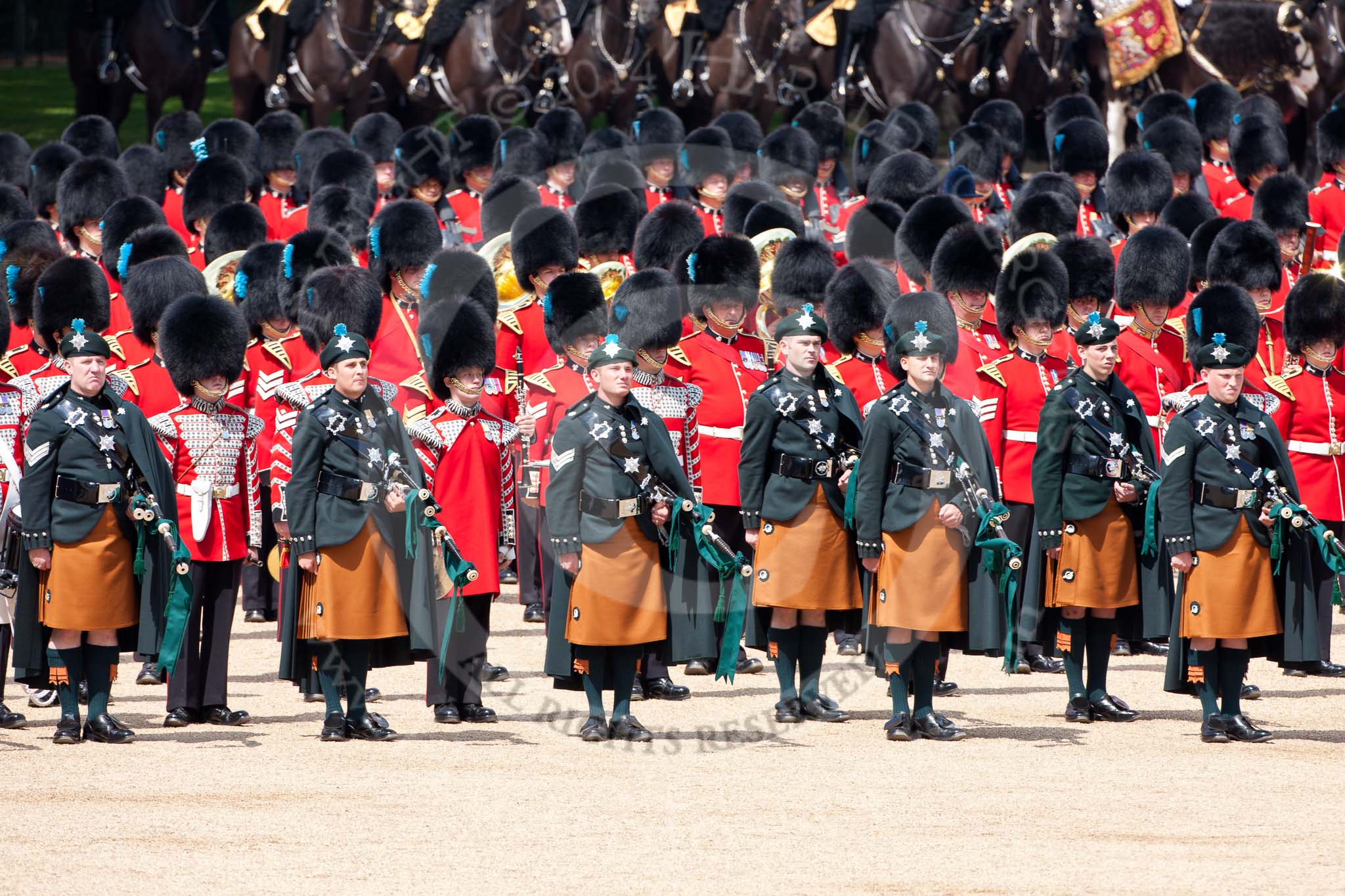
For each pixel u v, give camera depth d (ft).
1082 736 122.11
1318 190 208.54
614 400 116.47
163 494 121.80
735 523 141.79
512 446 127.24
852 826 98.53
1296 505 120.26
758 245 140.87
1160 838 96.02
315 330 130.52
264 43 313.12
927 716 121.49
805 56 286.66
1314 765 113.29
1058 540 124.77
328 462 118.73
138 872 90.12
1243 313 144.46
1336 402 148.46
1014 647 119.65
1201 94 240.73
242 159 237.25
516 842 95.50
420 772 111.55
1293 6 303.07
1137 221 193.47
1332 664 144.05
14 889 87.40
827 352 139.95
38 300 145.48
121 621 120.37
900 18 295.28
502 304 136.36
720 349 140.05
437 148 200.95
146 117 343.46
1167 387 153.28
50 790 106.83
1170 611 125.18
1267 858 92.17
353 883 88.43
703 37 281.13
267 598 164.66
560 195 167.22
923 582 118.01
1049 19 300.61
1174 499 120.88
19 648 120.26
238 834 97.19
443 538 117.29
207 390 129.18
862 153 235.61
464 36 288.30
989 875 89.20
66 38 433.48
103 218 184.14
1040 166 310.65
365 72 304.09
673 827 98.43
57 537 119.03
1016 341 144.77
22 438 135.03
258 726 125.70
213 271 161.07
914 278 158.10
